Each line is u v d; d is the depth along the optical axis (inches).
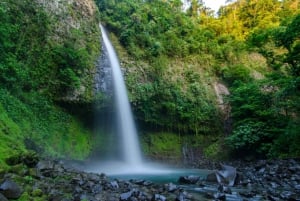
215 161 955.3
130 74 960.9
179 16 1305.4
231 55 1322.6
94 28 947.3
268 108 942.4
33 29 719.1
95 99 812.0
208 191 381.1
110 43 1019.3
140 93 941.8
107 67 903.1
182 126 1019.3
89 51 862.5
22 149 442.0
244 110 1003.3
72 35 824.9
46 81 711.7
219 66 1251.2
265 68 1375.5
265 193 372.2
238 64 1274.6
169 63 1095.0
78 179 348.8
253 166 692.7
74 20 870.4
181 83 1071.0
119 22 1090.7
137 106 933.2
